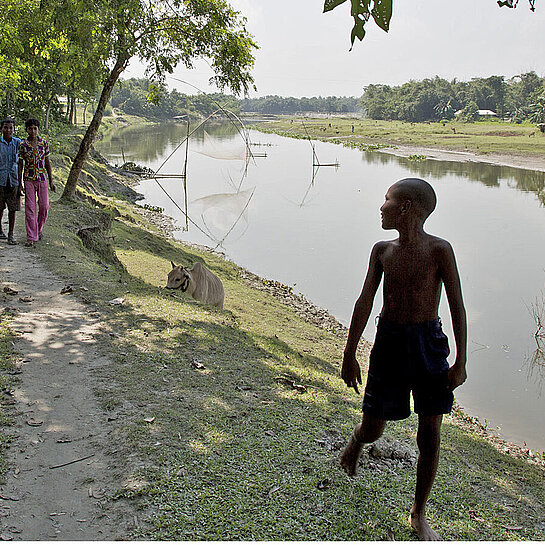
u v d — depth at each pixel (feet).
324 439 17.40
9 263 31.42
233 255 71.67
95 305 26.86
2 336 21.98
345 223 95.04
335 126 446.60
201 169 179.32
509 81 561.02
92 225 45.75
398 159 211.00
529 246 76.13
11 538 11.93
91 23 45.01
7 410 16.93
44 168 34.78
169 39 57.16
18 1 52.06
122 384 19.16
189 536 12.21
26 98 78.38
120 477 14.12
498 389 35.78
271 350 27.53
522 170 173.17
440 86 526.16
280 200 119.96
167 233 80.84
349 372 13.23
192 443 15.84
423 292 12.19
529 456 25.04
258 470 14.96
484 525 14.53
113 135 309.63
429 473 12.62
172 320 26.68
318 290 57.41
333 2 8.34
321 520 13.20
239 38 57.77
